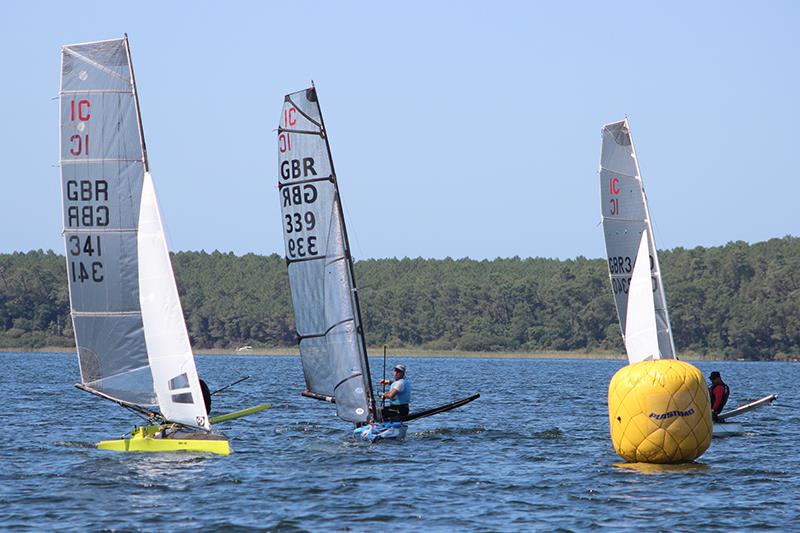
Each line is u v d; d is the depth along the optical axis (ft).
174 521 239.30
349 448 356.38
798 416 512.22
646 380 306.96
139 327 322.34
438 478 295.89
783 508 254.88
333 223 359.46
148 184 318.45
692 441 307.17
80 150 319.06
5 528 231.50
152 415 328.70
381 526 236.02
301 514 246.68
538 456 342.85
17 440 378.32
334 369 366.02
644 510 253.03
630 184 438.40
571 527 236.02
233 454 337.11
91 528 232.12
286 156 363.56
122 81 317.63
